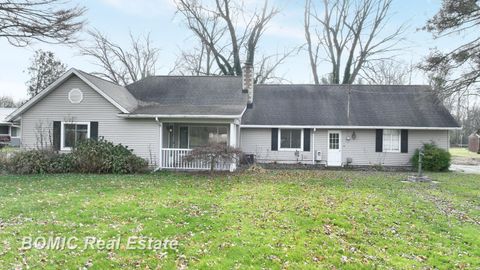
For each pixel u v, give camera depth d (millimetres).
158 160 16156
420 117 19672
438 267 5164
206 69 34219
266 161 20078
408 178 14164
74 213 7367
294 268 4898
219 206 8312
